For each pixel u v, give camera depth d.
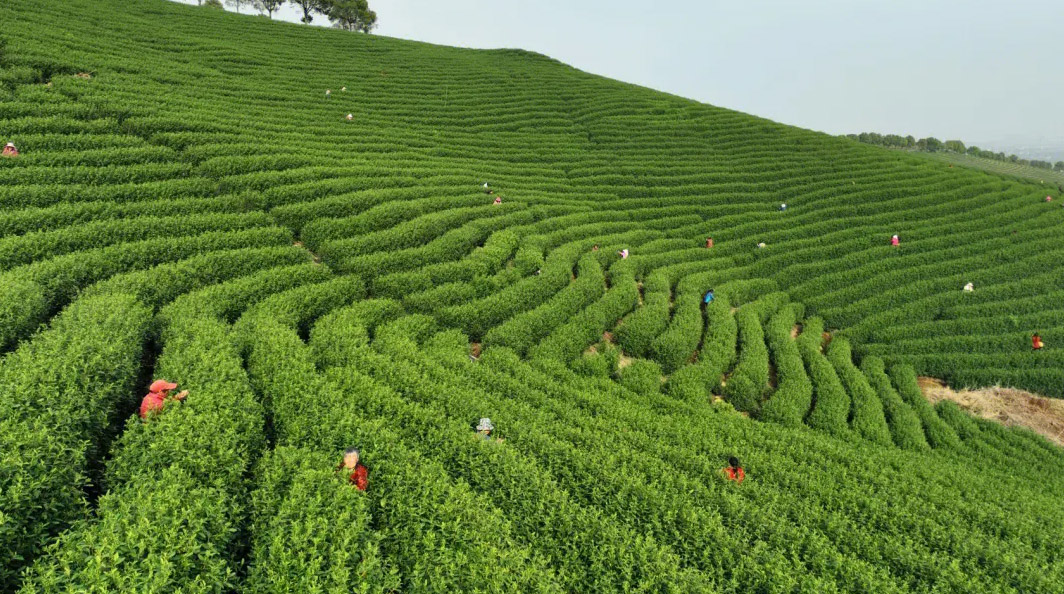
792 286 37.84
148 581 7.90
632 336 28.08
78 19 46.00
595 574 11.51
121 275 20.03
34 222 22.08
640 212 42.66
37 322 16.41
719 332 30.02
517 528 12.48
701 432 19.58
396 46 69.50
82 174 26.20
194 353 15.41
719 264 37.91
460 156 46.19
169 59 45.25
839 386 27.50
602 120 57.91
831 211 46.56
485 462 14.09
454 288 26.95
